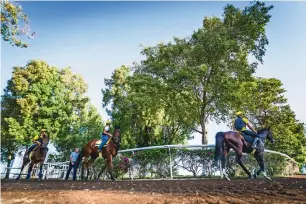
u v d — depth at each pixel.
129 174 14.52
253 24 22.22
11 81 32.53
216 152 10.37
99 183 9.41
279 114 31.70
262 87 31.98
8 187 6.58
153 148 13.45
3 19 15.05
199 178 12.55
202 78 22.23
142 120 29.95
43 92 31.94
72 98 35.88
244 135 10.70
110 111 34.38
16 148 33.09
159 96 22.88
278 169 15.25
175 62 23.27
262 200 4.57
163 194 5.42
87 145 12.50
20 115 30.91
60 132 32.88
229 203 4.38
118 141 11.87
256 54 23.19
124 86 33.72
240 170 13.83
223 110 22.50
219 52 20.92
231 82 21.14
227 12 23.23
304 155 32.72
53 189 6.28
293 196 4.89
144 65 25.52
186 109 23.12
